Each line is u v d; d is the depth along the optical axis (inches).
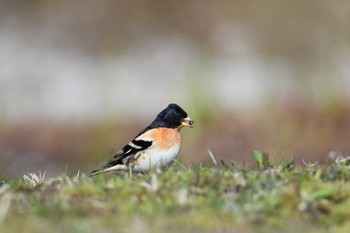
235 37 927.7
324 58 855.1
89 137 740.7
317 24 927.7
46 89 833.5
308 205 251.1
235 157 678.5
